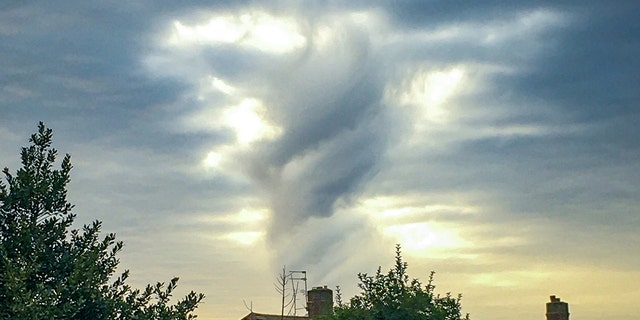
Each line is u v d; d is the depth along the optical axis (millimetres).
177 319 20438
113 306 19922
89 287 19453
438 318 31656
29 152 20797
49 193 20375
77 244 20844
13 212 20062
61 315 18234
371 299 32344
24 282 18094
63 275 19766
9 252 19188
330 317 33281
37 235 19672
